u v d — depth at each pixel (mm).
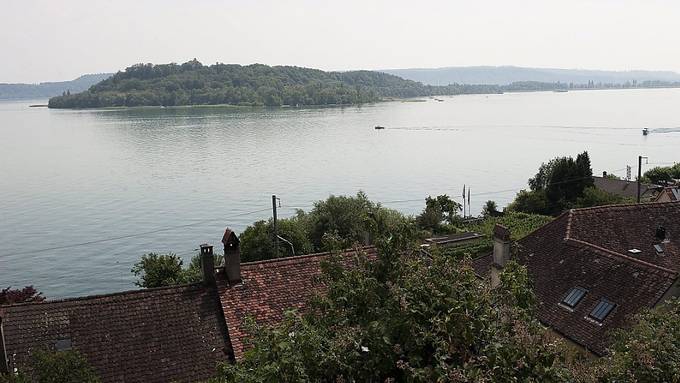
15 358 20219
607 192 74250
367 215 12992
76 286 70312
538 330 10492
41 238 87875
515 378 9312
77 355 17875
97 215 100562
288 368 9352
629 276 22438
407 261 11500
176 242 85375
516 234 58250
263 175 135875
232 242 23672
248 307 22938
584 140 189000
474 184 124812
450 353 9523
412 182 127875
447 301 10133
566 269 25094
